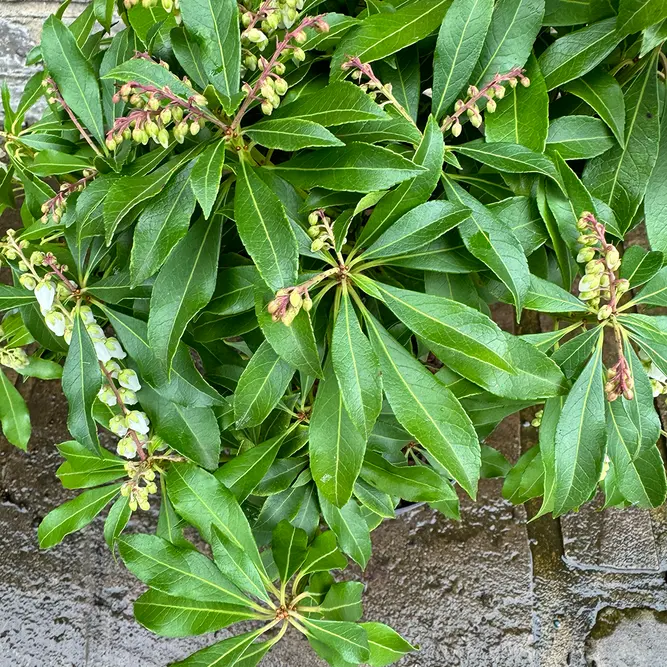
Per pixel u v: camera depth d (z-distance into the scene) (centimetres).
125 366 31
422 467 31
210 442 29
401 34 26
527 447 51
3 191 36
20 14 62
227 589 29
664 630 46
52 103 31
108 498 34
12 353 35
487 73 26
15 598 49
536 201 26
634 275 26
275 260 22
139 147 29
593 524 49
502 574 47
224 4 22
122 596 49
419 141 24
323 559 31
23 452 53
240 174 24
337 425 26
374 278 30
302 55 24
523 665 45
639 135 27
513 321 53
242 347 36
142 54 24
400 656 31
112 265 31
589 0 27
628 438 27
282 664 45
